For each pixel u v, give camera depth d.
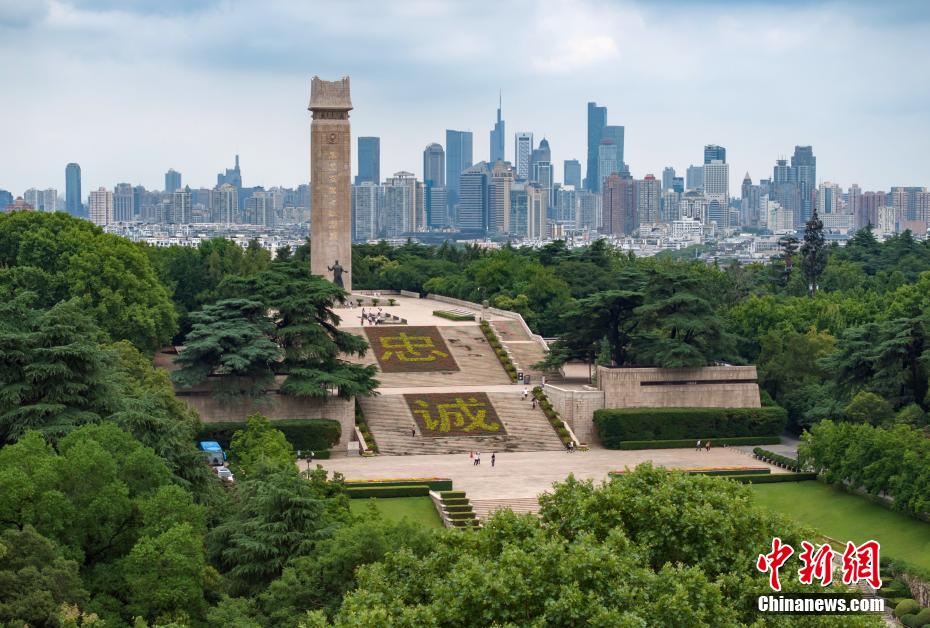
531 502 197.12
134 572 119.81
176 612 118.81
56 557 115.25
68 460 126.94
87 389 152.25
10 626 105.44
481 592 99.50
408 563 112.31
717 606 103.50
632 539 118.56
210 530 142.25
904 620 156.62
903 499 188.50
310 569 123.31
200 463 156.38
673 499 119.31
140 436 150.00
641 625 95.81
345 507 153.00
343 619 99.44
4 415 146.50
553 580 102.62
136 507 129.25
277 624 119.12
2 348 148.62
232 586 130.00
